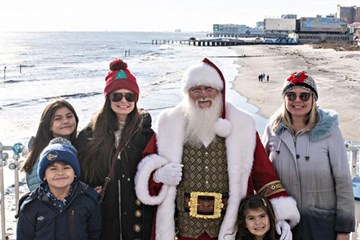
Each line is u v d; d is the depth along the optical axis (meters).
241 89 30.44
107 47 125.75
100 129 3.69
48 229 3.31
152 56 80.12
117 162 3.65
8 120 19.12
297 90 3.54
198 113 3.55
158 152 3.63
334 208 3.61
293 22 162.12
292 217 3.49
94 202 3.47
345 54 83.12
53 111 3.89
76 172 3.42
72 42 170.88
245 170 3.54
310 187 3.57
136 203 3.68
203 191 3.53
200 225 3.54
